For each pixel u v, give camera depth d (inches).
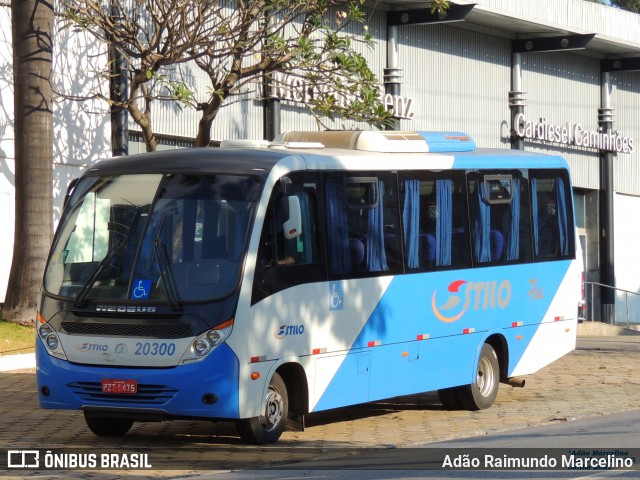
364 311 591.5
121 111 995.3
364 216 597.0
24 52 861.8
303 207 558.3
